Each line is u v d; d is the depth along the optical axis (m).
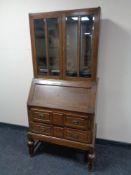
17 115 2.41
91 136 1.58
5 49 2.11
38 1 1.81
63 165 1.75
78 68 1.62
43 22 1.60
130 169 1.70
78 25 1.50
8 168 1.72
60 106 1.59
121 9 1.59
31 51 1.86
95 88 1.57
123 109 1.89
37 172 1.67
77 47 1.57
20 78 2.19
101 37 1.71
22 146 2.07
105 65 1.79
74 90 1.63
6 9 1.94
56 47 1.65
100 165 1.75
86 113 1.50
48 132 1.73
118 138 2.02
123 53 1.70
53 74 1.74
